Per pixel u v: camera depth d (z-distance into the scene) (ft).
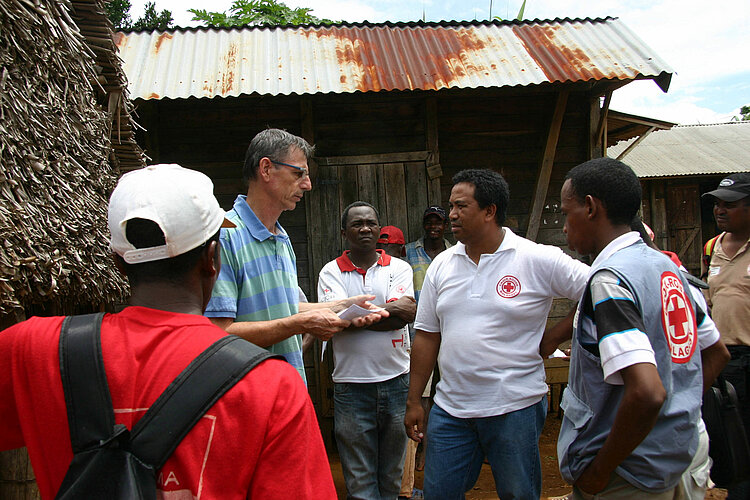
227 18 25.64
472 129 16.62
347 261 11.50
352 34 16.92
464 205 7.79
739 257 11.02
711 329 6.39
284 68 14.88
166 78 14.26
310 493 3.09
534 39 16.51
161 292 3.40
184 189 3.35
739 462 7.52
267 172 6.80
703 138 44.19
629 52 15.47
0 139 6.22
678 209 40.52
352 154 16.21
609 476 5.30
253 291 6.58
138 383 3.06
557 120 15.44
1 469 6.58
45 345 3.18
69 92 8.39
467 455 7.77
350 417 10.37
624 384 5.06
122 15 34.12
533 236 16.14
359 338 10.38
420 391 8.43
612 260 5.58
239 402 3.02
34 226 6.43
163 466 2.92
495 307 7.63
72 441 2.96
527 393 7.53
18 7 6.93
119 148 11.60
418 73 14.74
